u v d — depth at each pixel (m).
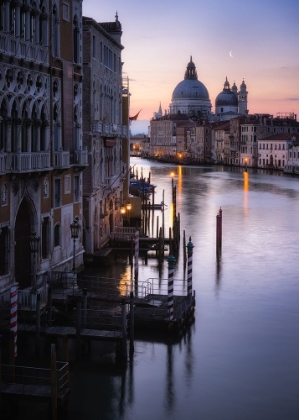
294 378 26.30
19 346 28.19
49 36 34.09
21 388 22.47
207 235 59.25
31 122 32.22
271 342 30.23
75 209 39.25
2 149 29.88
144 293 35.84
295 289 39.81
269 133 175.00
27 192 31.84
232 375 26.48
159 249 47.88
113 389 24.91
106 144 47.59
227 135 192.75
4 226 29.92
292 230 62.50
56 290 33.12
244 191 103.19
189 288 35.38
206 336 30.80
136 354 28.27
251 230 62.31
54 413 21.88
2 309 28.91
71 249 38.66
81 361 27.16
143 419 22.84
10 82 30.16
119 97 55.06
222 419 22.94
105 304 33.28
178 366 27.17
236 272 44.22
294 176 140.50
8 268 30.48
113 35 54.31
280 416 23.19
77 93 39.03
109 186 49.03
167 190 103.94
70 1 37.03
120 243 50.34
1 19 29.34
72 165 37.56
